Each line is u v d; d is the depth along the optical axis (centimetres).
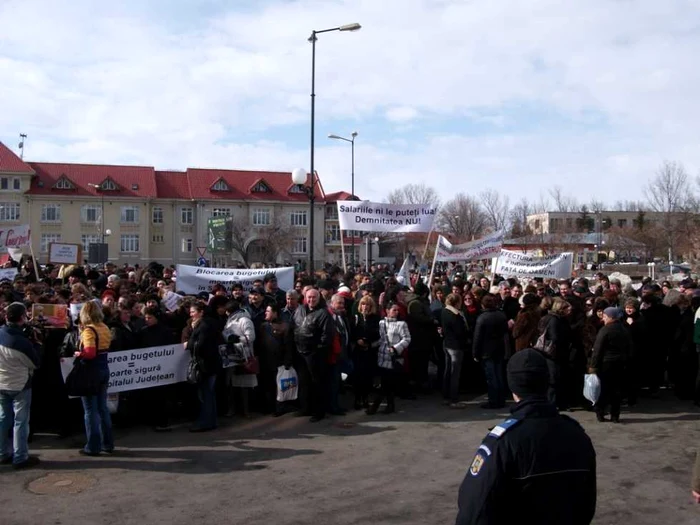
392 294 1158
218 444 845
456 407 1063
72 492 660
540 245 5731
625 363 948
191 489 670
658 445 841
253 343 998
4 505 623
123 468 739
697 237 4262
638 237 6538
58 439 862
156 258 7225
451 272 2772
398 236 5956
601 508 620
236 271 1364
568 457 297
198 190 7350
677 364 1134
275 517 596
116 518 593
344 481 698
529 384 314
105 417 795
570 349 1054
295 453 803
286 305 1166
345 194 7875
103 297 1017
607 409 1041
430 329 1170
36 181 6919
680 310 1156
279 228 7031
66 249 1742
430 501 636
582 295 1334
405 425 949
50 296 964
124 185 7169
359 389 1050
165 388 924
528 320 1055
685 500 642
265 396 1018
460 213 6988
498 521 291
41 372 853
